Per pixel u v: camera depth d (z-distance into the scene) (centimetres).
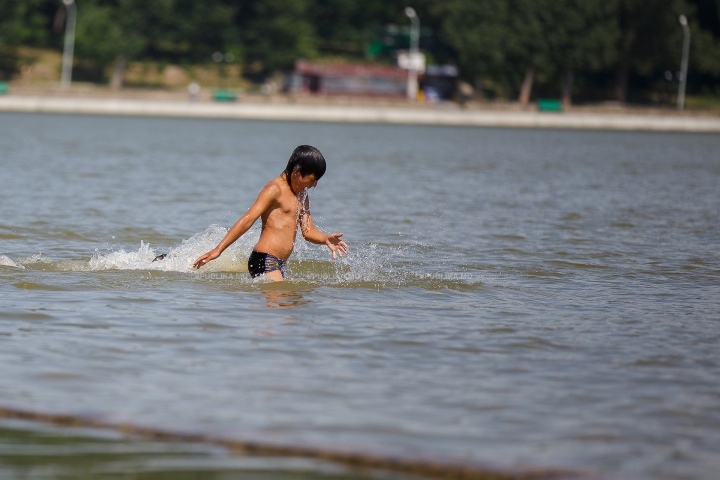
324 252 2141
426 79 18350
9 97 14150
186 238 2375
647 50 19012
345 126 13588
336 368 1123
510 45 17975
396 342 1266
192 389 1019
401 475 784
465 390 1041
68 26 16612
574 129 15225
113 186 3681
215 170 4894
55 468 786
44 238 2252
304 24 18975
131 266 1833
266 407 959
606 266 2061
